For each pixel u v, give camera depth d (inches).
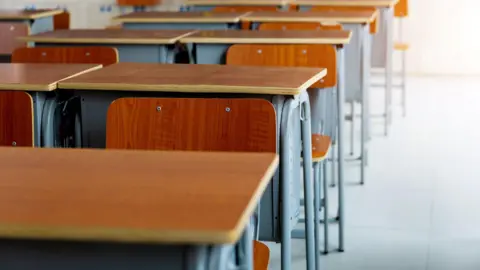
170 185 51.7
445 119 225.8
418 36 303.7
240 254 55.0
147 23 183.6
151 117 74.9
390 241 129.0
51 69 104.4
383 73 307.1
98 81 92.4
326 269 117.3
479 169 171.8
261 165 57.2
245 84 89.0
